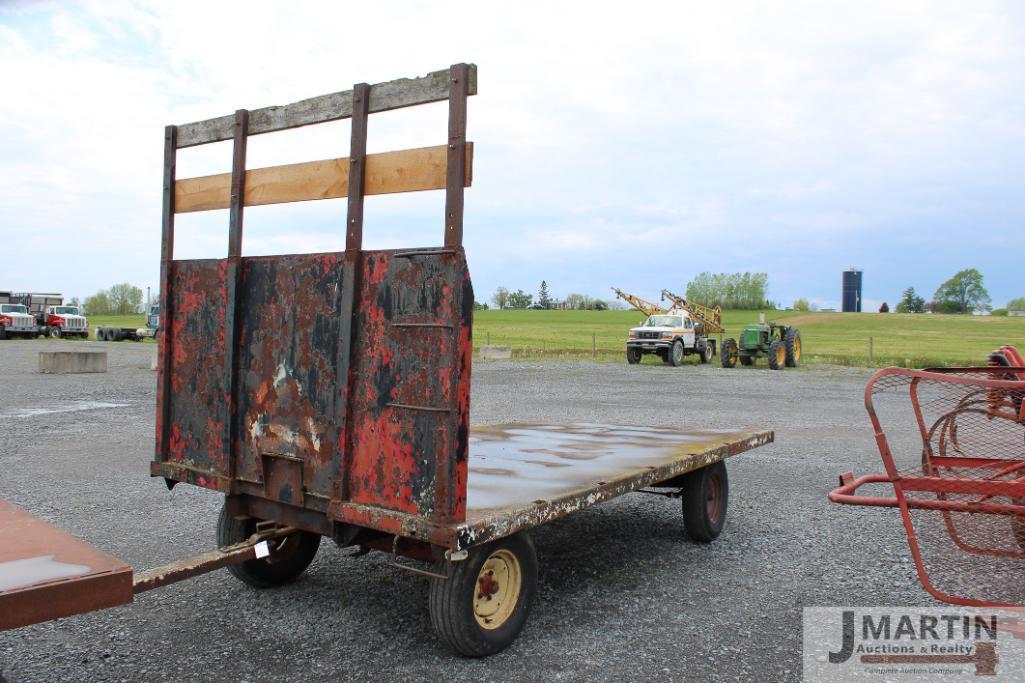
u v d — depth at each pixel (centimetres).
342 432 345
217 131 408
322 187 362
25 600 217
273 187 384
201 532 584
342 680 339
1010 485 368
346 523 354
